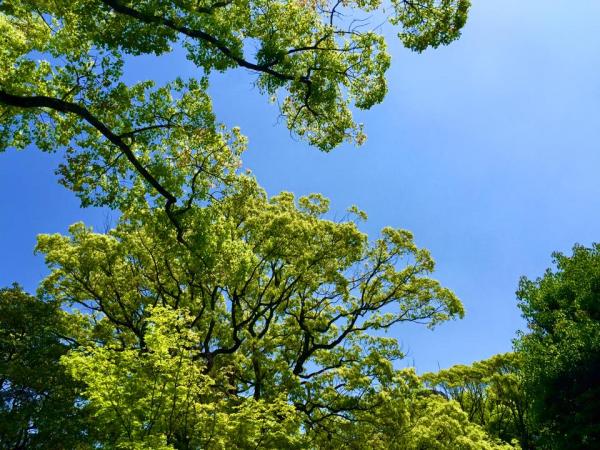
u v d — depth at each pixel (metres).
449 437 18.36
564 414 18.75
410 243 21.12
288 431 13.27
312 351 20.38
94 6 9.41
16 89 10.68
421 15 10.91
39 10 10.65
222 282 16.83
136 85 11.77
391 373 17.88
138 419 10.79
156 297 20.41
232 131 13.23
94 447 14.09
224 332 19.95
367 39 11.16
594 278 19.00
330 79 11.39
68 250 19.55
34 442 16.17
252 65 10.42
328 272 19.61
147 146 11.51
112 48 9.79
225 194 13.52
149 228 13.70
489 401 31.95
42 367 17.27
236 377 19.09
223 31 9.80
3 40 10.30
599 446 17.44
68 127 11.70
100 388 10.63
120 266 20.00
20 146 11.59
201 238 12.39
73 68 10.94
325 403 17.98
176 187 12.02
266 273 20.98
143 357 11.40
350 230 19.27
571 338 18.36
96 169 11.84
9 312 18.59
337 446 17.31
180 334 11.20
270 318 20.61
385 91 11.73
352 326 20.89
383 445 17.12
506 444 21.98
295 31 10.93
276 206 20.70
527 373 20.31
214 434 11.63
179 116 11.80
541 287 21.22
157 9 9.38
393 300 21.25
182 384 10.91
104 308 20.41
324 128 12.84
